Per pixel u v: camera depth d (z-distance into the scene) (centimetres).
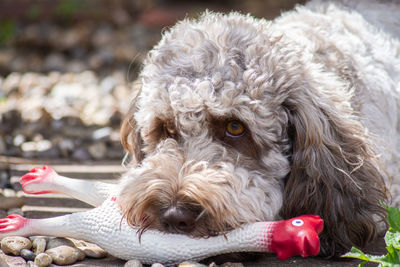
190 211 332
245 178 361
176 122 368
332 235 373
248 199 356
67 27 1256
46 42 1134
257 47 375
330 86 397
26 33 1184
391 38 529
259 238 334
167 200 333
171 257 340
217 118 359
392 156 457
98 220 354
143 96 400
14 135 696
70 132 708
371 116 438
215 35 387
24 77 938
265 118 364
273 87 368
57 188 393
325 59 430
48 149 661
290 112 381
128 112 450
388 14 571
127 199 349
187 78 364
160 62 384
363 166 383
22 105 780
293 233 323
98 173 593
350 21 514
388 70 487
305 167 374
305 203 376
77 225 357
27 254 358
